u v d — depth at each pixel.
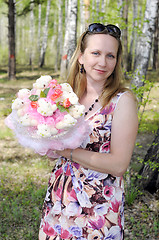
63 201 1.64
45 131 1.43
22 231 3.30
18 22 38.00
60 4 23.59
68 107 1.49
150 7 5.48
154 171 3.89
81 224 1.59
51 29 31.44
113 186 1.60
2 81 14.40
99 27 1.62
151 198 3.90
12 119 1.61
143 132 6.60
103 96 1.63
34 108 1.49
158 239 3.11
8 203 3.88
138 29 4.64
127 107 1.54
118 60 1.70
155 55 18.55
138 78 4.73
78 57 1.81
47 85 1.63
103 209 1.58
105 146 1.58
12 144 6.03
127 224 3.38
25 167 5.04
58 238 1.64
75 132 1.50
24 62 35.25
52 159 1.85
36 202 3.90
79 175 1.62
